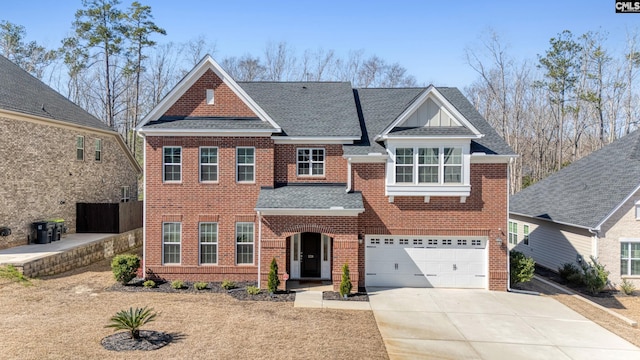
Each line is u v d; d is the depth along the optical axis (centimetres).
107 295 1658
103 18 4384
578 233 2281
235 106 1975
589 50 4659
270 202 1825
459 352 1231
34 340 1168
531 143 5369
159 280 1919
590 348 1302
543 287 2097
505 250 1914
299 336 1274
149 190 1928
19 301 1527
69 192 2642
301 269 2042
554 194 2761
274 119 2084
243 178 1952
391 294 1820
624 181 2236
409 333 1361
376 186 1939
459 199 1919
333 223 1827
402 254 1961
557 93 4759
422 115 1928
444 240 1955
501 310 1642
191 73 1948
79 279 1906
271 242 1822
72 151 2680
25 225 2253
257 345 1189
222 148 1931
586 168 2723
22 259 1839
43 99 2572
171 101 1966
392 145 1897
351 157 1912
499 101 5031
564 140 5206
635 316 1755
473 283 1948
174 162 1941
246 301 1641
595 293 2061
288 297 1714
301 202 1833
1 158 2103
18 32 5272
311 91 2383
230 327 1330
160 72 5594
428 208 1927
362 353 1174
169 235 1939
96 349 1121
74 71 4462
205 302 1605
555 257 2511
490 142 2017
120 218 2706
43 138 2405
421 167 1897
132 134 5400
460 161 1891
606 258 2128
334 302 1670
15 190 2189
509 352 1249
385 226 1931
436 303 1706
